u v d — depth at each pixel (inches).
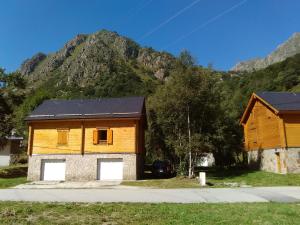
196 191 675.4
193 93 1080.2
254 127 1321.4
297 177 942.4
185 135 1095.6
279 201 535.5
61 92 4936.0
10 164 1748.3
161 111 1144.2
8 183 984.9
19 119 1916.8
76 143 1087.6
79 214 416.5
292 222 360.8
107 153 1069.1
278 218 380.2
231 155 1601.9
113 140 1077.8
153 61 7263.8
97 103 1213.1
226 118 1444.4
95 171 1060.5
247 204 490.3
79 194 643.5
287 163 1043.9
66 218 394.6
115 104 1184.8
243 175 1106.7
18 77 1455.5
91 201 539.2
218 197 583.5
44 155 1089.4
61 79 6304.1
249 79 3801.7
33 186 897.5
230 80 4047.7
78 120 1084.5
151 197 590.2
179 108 1107.3
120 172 1061.1
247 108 1360.7
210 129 1184.2
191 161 1074.7
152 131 1350.9
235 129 1560.0
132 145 1067.3
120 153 1065.5
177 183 896.9
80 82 5787.4
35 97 2119.8
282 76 3388.3
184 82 1092.5
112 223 367.9
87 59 6540.4
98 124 1095.0
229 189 703.1
